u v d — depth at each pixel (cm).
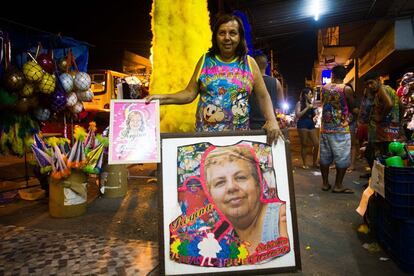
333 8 701
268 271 232
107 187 503
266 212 242
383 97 491
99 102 1076
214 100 265
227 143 251
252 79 270
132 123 242
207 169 245
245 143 252
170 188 239
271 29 821
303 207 445
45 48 559
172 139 247
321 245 321
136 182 612
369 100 583
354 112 541
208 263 229
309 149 1117
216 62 268
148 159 238
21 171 726
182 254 230
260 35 862
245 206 241
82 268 273
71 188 411
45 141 445
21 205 473
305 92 747
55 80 478
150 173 673
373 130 535
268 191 246
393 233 283
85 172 426
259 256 234
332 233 352
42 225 383
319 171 715
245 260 232
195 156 246
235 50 270
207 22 473
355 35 1220
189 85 277
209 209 239
